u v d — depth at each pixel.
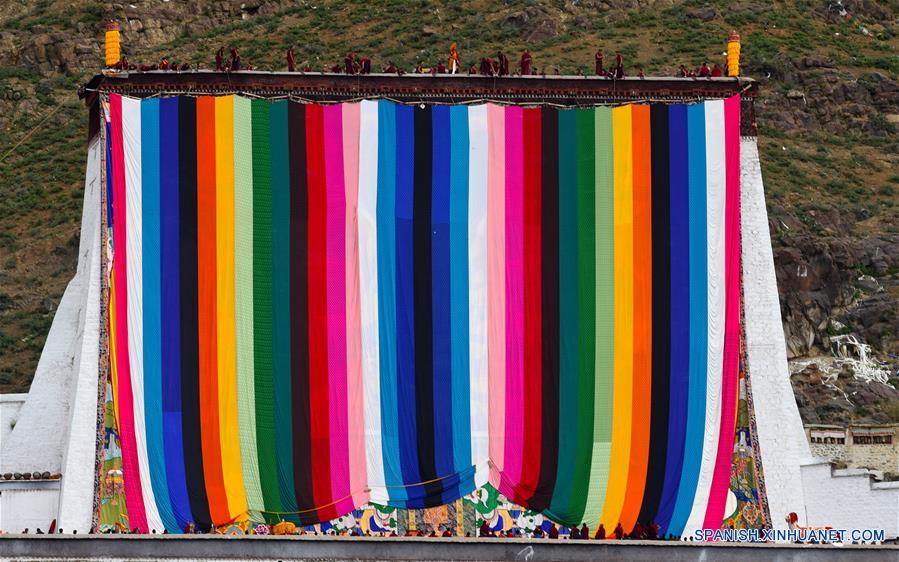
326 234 56.16
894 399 82.31
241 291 55.56
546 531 55.59
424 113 57.03
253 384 55.28
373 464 55.41
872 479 56.78
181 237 55.56
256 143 56.25
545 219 56.84
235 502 54.59
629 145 57.31
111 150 55.72
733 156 57.53
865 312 88.19
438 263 56.34
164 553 50.00
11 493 54.66
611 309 56.62
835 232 96.31
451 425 55.78
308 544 50.25
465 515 55.50
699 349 56.72
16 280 97.94
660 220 57.09
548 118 57.28
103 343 54.94
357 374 55.72
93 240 55.66
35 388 57.16
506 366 56.19
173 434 54.78
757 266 57.75
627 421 56.25
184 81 56.50
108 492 54.31
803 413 80.06
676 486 56.12
